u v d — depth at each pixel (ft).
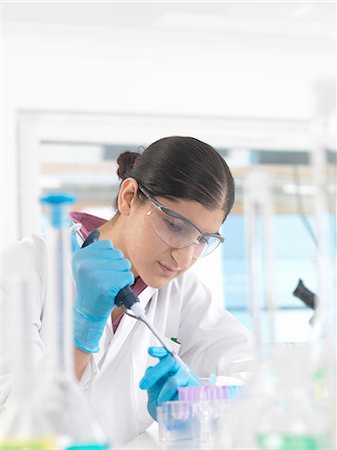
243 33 13.97
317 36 14.19
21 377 2.90
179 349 7.98
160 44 13.96
